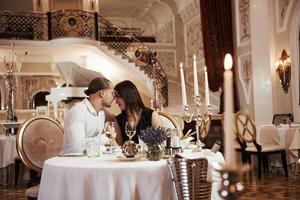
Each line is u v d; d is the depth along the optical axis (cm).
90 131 297
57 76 1568
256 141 679
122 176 205
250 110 997
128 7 1752
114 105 1145
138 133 309
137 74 1304
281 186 565
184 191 182
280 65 880
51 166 222
